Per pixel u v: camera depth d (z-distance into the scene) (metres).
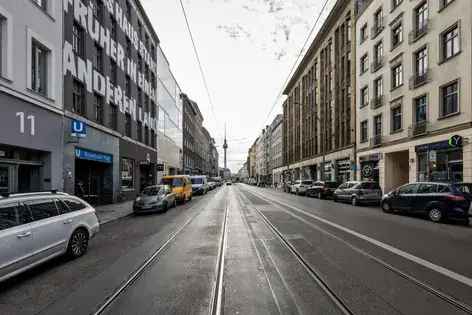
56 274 5.57
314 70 44.75
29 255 5.31
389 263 6.00
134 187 24.53
